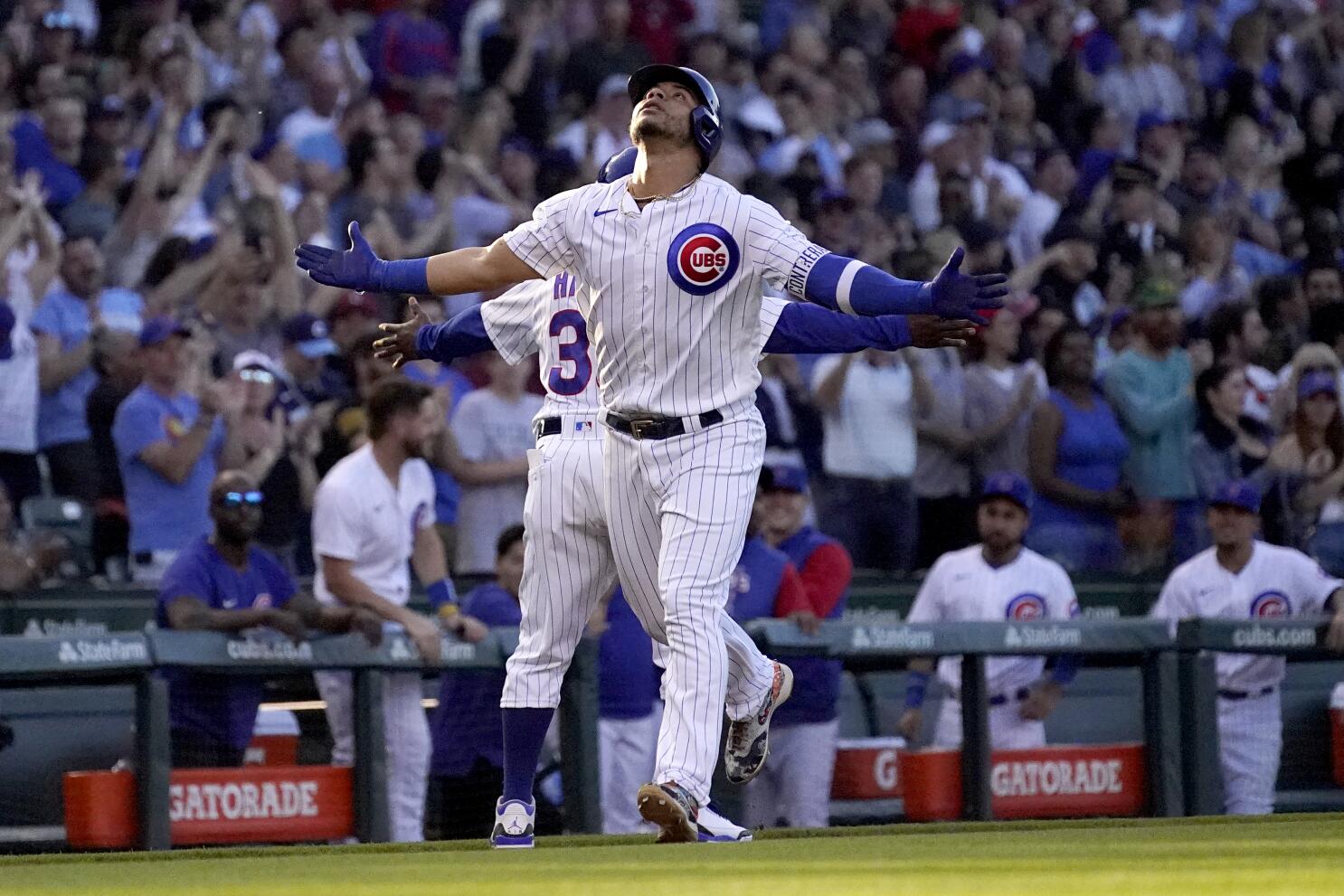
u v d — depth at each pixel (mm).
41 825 21375
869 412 31828
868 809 24828
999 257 37812
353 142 34656
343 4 38500
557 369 15969
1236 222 42750
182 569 21812
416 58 37906
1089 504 32281
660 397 14578
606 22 40125
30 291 28266
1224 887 8078
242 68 35344
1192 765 25578
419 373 29359
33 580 25609
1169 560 33500
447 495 28328
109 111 31359
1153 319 33875
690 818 14391
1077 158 42844
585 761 22906
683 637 14492
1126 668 26969
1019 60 43500
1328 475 35031
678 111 14484
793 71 40531
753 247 14406
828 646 23484
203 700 21422
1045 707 25609
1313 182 43562
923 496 32562
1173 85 45719
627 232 14516
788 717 23812
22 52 31594
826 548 25641
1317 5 48500
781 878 9430
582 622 15797
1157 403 33469
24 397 27594
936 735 25656
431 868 11578
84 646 20250
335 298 32031
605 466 15062
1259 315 38031
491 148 36562
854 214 36938
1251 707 26500
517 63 38688
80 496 27781
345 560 22797
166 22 33812
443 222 34844
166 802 20844
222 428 27891
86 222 30844
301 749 22688
